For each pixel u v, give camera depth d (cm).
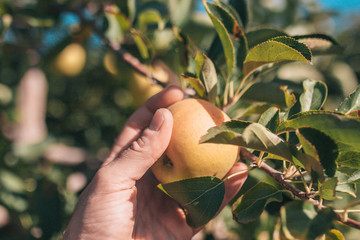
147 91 55
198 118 29
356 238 52
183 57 40
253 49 30
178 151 29
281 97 37
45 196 58
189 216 29
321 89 33
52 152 83
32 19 55
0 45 68
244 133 24
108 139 94
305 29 75
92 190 31
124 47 50
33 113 79
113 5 52
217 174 30
